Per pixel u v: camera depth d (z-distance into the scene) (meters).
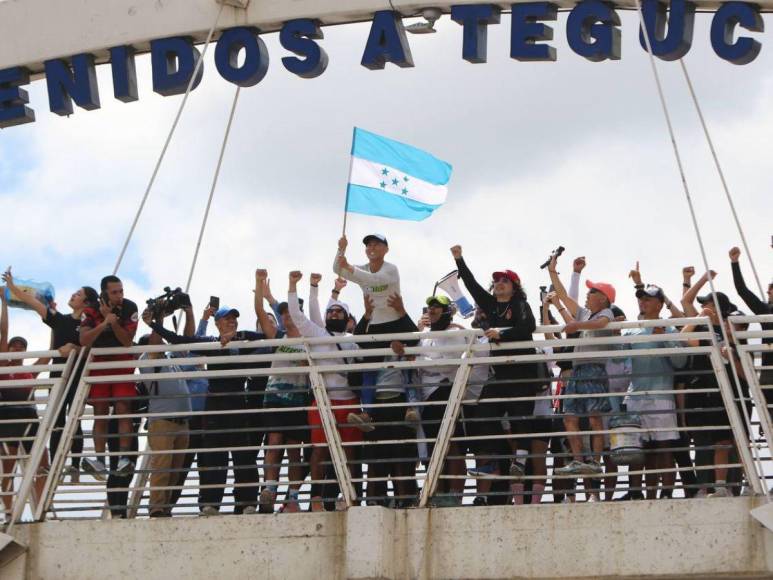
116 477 20.44
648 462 19.77
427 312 21.44
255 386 20.78
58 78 25.27
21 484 19.81
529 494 18.56
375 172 21.83
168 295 20.94
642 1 23.31
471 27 23.64
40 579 19.34
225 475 20.34
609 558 18.14
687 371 18.89
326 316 20.97
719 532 17.97
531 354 19.70
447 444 18.95
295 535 18.91
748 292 20.30
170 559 19.14
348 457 20.16
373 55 23.81
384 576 18.36
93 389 20.62
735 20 22.98
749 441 18.59
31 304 21.30
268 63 24.56
